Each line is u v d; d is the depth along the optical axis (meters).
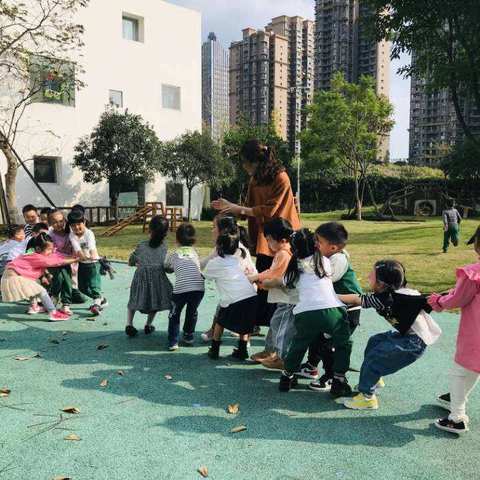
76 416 3.23
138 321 5.78
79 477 2.51
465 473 2.61
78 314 6.11
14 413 3.27
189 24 26.02
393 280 3.34
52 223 6.33
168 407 3.40
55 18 20.50
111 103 22.30
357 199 30.56
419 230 20.30
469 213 34.00
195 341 5.04
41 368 4.15
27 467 2.60
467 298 3.01
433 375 4.07
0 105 19.58
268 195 4.38
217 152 24.73
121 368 4.18
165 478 2.52
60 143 21.52
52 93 18.12
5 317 5.90
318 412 3.37
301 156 32.81
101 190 22.92
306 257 3.67
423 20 14.68
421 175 44.62
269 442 2.92
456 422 3.07
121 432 3.01
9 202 16.17
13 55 17.73
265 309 4.50
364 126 30.59
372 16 15.56
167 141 24.52
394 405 3.50
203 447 2.84
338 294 3.97
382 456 2.78
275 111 50.56
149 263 4.98
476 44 14.66
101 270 6.21
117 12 23.12
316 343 3.98
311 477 2.55
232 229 4.40
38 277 5.84
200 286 4.81
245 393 3.69
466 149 17.75
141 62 24.22
